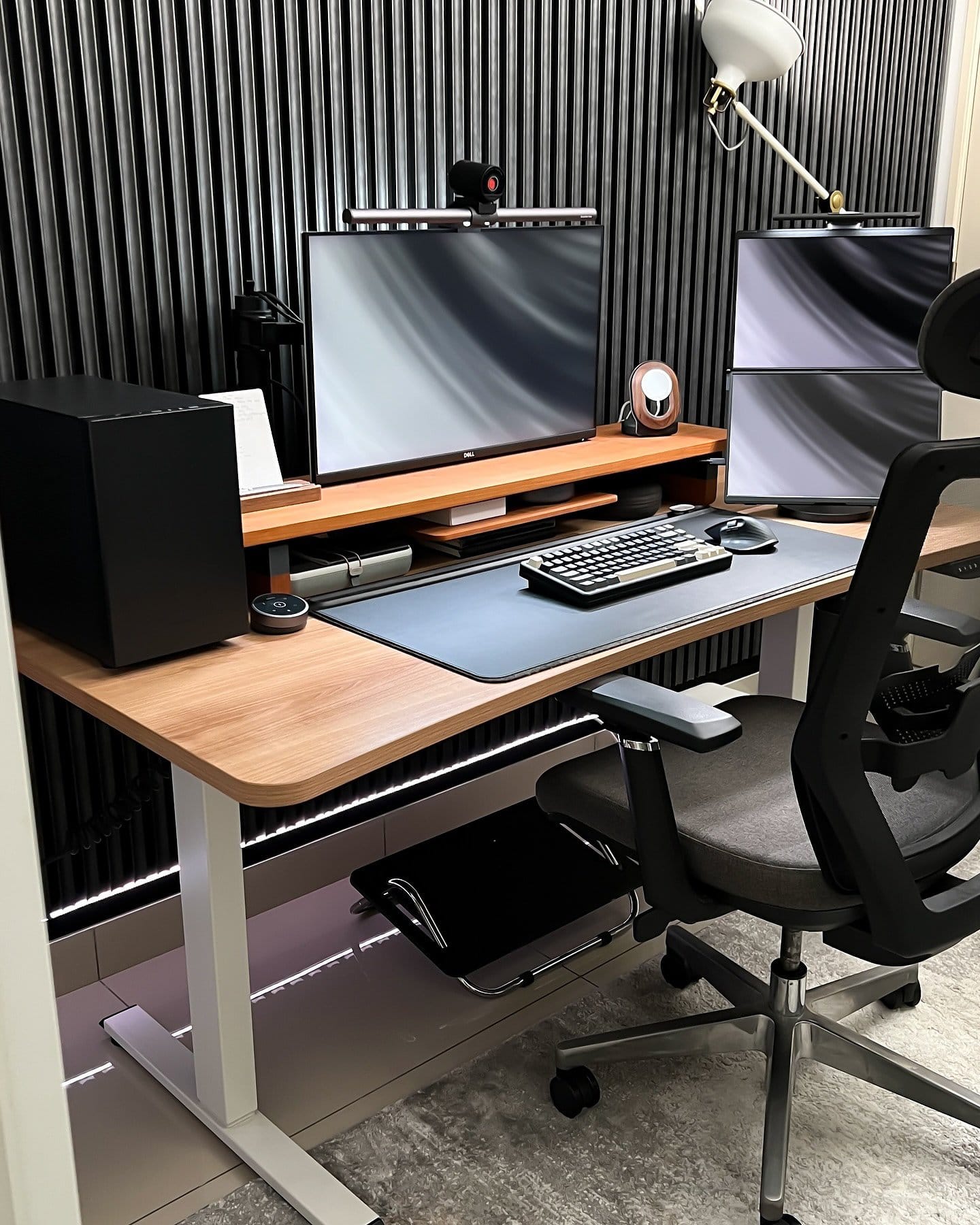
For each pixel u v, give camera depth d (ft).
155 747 4.16
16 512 4.86
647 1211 5.10
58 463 4.51
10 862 1.26
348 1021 6.49
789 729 5.82
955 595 9.80
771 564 6.25
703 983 6.81
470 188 6.46
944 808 4.95
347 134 6.86
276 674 4.73
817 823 4.34
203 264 6.39
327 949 7.18
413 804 8.08
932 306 3.68
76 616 4.74
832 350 7.06
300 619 5.24
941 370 3.79
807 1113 5.72
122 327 6.14
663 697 4.49
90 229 5.93
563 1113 5.70
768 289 7.00
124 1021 6.29
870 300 6.98
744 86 8.99
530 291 6.84
